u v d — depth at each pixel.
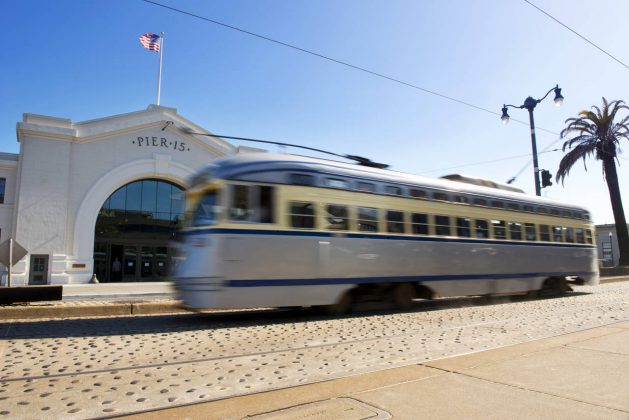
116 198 31.88
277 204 10.46
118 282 31.27
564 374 5.33
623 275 31.86
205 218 10.04
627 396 4.54
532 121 23.34
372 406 4.27
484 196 15.02
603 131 34.25
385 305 12.39
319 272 10.83
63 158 29.45
